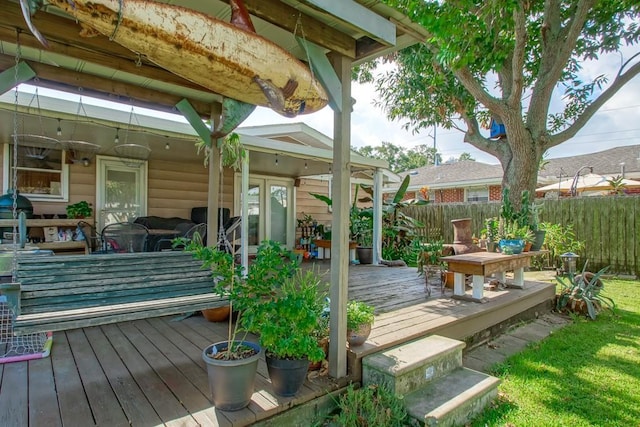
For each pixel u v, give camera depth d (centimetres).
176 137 492
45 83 302
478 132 744
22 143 462
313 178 972
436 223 1021
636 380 299
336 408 236
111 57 277
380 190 782
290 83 206
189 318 383
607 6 581
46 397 215
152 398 215
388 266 743
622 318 475
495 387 265
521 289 491
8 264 271
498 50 538
